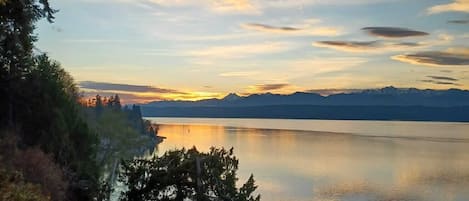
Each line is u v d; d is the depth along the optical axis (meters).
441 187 88.56
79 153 30.59
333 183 91.69
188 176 21.86
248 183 22.45
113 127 69.06
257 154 143.62
